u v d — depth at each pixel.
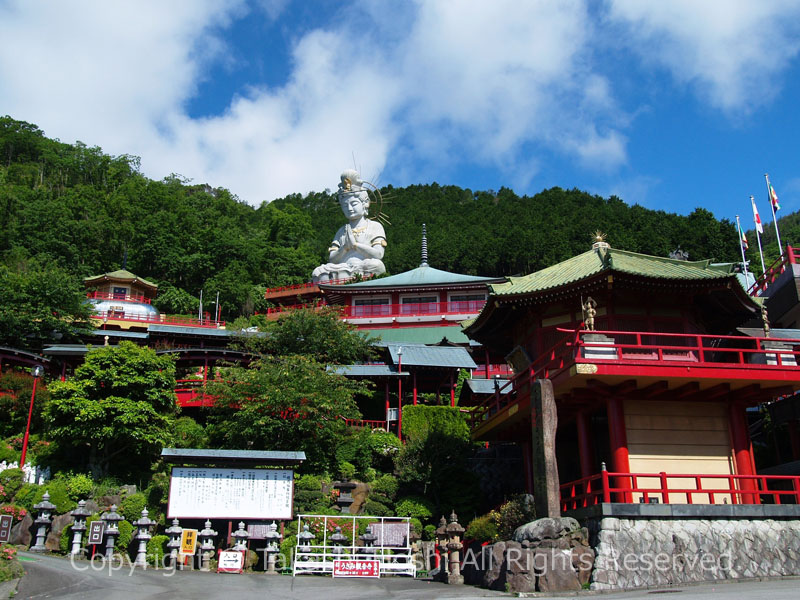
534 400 21.97
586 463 24.89
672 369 22.19
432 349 44.25
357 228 89.75
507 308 28.20
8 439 34.34
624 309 25.52
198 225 112.38
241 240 110.00
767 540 20.41
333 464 33.78
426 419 38.97
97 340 52.16
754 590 16.97
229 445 32.94
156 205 114.31
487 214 139.75
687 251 97.75
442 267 107.75
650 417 24.16
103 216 103.31
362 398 45.00
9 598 15.73
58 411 30.73
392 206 159.25
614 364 21.98
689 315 26.11
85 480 28.94
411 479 31.58
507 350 33.41
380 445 35.62
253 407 31.88
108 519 23.17
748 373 22.50
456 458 32.41
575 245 103.31
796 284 35.16
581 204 140.25
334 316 44.97
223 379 35.41
